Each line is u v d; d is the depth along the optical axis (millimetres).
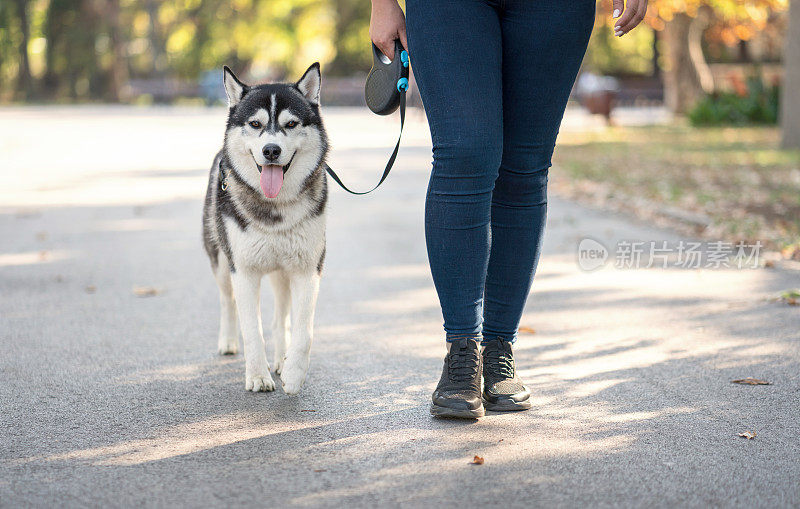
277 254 3816
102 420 3484
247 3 48719
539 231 3504
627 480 2812
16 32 52156
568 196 11484
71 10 50438
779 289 6074
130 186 12609
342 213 10219
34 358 4484
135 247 7977
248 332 3914
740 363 4305
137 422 3455
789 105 16609
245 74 53000
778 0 22922
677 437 3232
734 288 6156
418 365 4320
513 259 3496
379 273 6848
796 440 3203
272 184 3707
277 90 3898
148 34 52219
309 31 51156
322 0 50250
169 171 14641
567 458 3008
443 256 3305
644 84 43625
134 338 4922
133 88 46219
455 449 3098
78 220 9523
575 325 5168
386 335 4965
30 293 6098
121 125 27375
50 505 2637
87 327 5168
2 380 4082
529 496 2684
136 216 9836
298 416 3514
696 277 6578
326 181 4062
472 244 3279
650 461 2984
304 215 3814
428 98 3232
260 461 2998
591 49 44219
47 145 19688
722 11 24234
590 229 8812
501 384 3562
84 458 3047
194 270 6969
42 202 10898
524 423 3395
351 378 4086
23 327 5160
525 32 3232
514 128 3365
